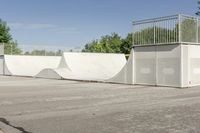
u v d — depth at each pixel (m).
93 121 9.65
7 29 68.56
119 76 24.62
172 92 17.73
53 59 45.53
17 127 8.99
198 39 21.61
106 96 16.02
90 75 33.44
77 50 46.25
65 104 13.27
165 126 8.84
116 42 69.62
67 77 31.14
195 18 21.42
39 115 10.77
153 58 22.12
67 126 9.00
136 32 23.36
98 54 38.44
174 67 20.73
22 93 17.78
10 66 41.12
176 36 20.59
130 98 15.12
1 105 13.12
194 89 19.44
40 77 34.38
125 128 8.67
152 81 22.19
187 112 11.00
